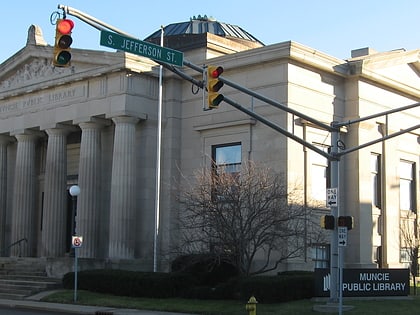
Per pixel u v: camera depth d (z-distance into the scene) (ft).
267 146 119.24
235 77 125.70
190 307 93.97
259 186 104.53
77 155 147.95
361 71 128.67
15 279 125.90
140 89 128.67
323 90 126.11
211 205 103.14
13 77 151.43
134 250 126.72
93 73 130.11
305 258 116.78
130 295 107.04
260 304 93.61
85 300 104.37
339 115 129.29
